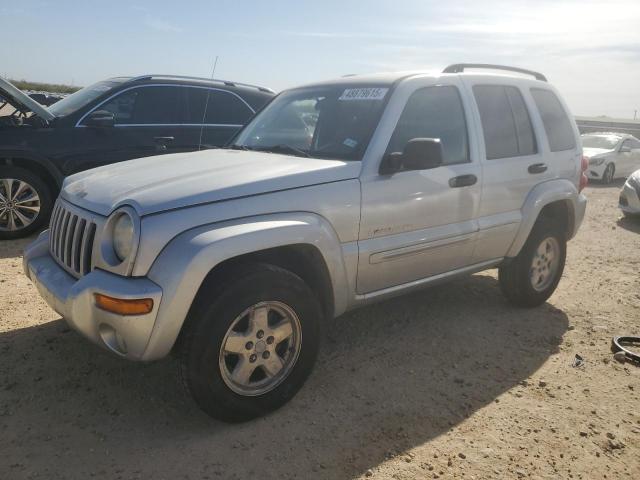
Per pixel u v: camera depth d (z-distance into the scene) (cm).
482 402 337
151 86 708
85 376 345
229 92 759
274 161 349
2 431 287
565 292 555
